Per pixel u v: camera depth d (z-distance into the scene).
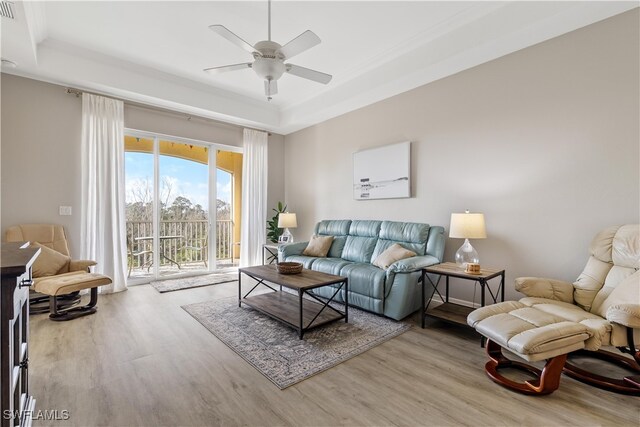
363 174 4.50
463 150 3.41
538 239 2.87
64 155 3.73
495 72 3.15
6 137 3.39
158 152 4.66
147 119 4.43
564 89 2.71
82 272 3.29
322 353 2.29
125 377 1.95
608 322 1.83
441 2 2.68
